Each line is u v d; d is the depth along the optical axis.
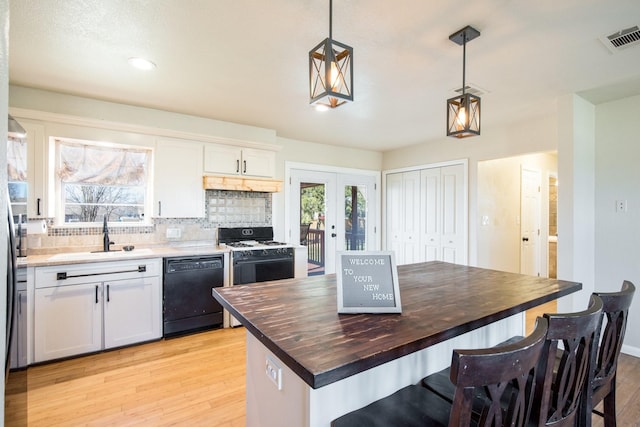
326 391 1.17
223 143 3.73
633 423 1.95
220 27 1.92
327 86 1.34
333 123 3.90
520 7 1.71
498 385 0.80
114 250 3.31
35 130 2.80
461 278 1.94
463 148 4.49
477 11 1.75
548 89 2.82
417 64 2.36
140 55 2.26
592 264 3.06
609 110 3.04
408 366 1.45
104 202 3.39
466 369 0.75
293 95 3.01
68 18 1.83
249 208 4.16
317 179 5.06
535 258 5.41
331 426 1.12
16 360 2.43
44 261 2.54
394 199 5.58
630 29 1.92
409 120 3.78
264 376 1.41
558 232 2.91
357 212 5.50
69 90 2.88
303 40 2.06
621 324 1.42
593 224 3.08
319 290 1.63
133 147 3.34
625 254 2.93
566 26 1.88
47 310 2.56
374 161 5.69
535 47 2.12
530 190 5.32
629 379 2.45
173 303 3.12
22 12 1.77
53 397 2.15
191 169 3.55
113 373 2.47
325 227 5.14
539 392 1.00
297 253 3.86
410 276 2.00
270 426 1.36
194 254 3.23
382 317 1.23
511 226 4.91
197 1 1.68
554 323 0.99
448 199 4.69
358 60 2.31
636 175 2.88
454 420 0.78
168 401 2.12
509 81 2.66
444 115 3.57
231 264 3.44
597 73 2.51
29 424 1.88
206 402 2.12
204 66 2.42
